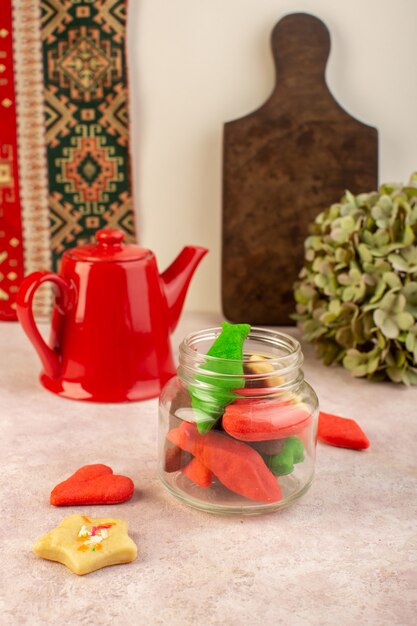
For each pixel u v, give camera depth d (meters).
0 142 0.92
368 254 0.79
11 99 0.90
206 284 0.99
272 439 0.59
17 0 0.88
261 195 0.92
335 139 0.91
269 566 0.55
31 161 0.92
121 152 0.92
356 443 0.69
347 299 0.81
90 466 0.65
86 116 0.91
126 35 0.89
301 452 0.61
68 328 0.77
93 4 0.88
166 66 0.92
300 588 0.53
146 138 0.94
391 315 0.79
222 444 0.59
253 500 0.60
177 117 0.93
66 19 0.88
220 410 0.59
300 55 0.90
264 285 0.95
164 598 0.52
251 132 0.91
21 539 0.58
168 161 0.94
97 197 0.93
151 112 0.93
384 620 0.51
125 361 0.76
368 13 0.90
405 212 0.80
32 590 0.53
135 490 0.64
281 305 0.95
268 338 0.65
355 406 0.77
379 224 0.80
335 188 0.92
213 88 0.92
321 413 0.73
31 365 0.85
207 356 0.59
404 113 0.93
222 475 0.59
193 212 0.96
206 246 0.97
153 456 0.68
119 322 0.75
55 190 0.93
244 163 0.92
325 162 0.92
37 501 0.62
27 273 0.95
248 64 0.91
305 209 0.93
